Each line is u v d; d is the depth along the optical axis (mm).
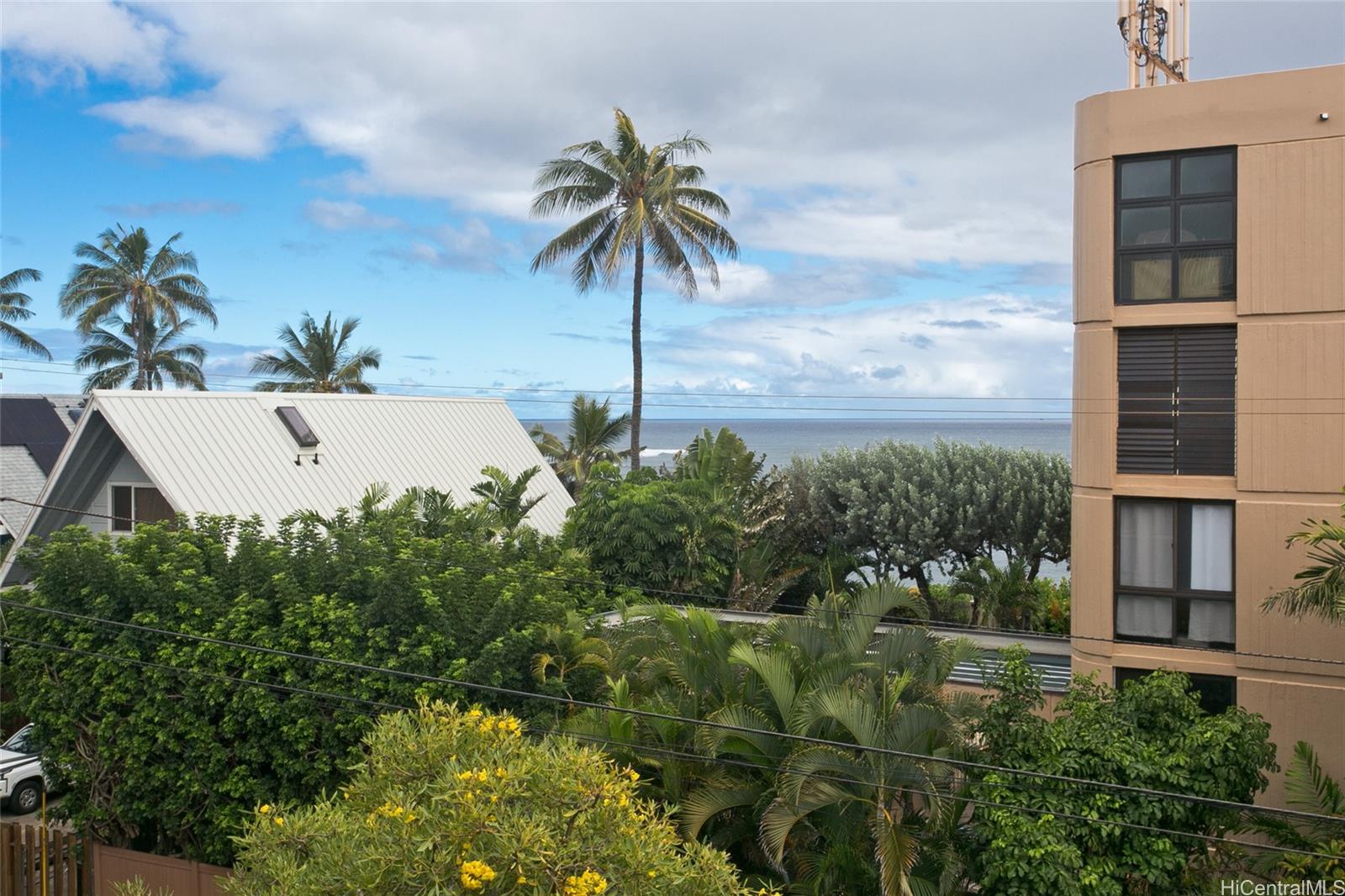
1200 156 14719
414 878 6762
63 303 49188
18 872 14609
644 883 7273
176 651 14484
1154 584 15188
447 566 15656
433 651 14258
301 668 14148
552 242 33906
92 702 15117
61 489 20891
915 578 28344
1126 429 15305
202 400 21859
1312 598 12812
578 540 25109
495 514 22797
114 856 15195
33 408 45125
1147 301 15047
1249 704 14523
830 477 29125
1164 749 11773
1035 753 11898
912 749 12156
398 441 25453
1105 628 15336
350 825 7691
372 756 8711
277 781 14406
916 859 11727
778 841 11633
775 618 14453
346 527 17547
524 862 6766
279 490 21359
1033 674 12789
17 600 15461
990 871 11430
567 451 37656
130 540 16000
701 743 12664
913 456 28750
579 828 7363
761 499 27672
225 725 14156
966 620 25938
